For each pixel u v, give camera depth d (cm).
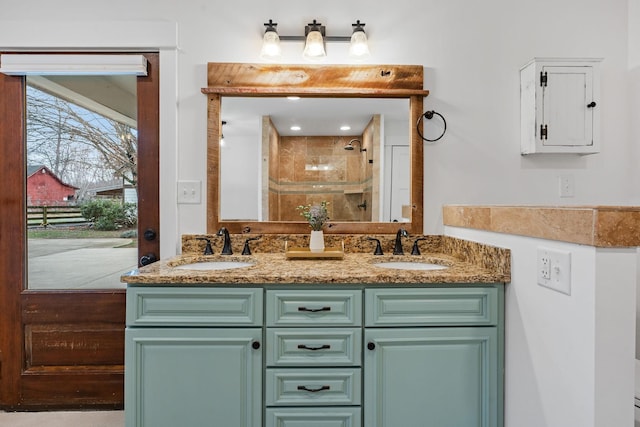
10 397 175
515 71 186
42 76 181
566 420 99
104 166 183
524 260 118
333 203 186
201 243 180
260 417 127
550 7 186
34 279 180
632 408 89
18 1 177
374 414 127
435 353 127
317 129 186
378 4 185
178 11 181
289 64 183
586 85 173
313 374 127
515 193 187
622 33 186
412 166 185
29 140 180
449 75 186
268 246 182
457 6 186
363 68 183
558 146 173
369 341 127
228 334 126
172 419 126
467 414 128
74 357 177
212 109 182
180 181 182
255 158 185
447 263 158
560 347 101
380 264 168
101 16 179
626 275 88
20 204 179
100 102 182
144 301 126
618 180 185
